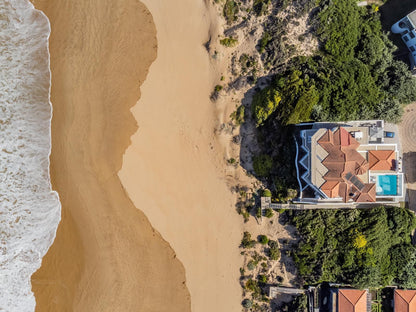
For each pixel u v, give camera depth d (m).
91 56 32.03
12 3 32.28
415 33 29.14
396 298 30.62
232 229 32.19
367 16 30.94
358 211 30.42
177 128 32.06
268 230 31.91
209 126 31.92
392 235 30.23
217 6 31.17
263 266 31.92
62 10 32.09
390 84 30.19
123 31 31.80
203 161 32.16
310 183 28.22
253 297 32.00
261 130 31.16
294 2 30.55
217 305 32.34
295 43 30.61
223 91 31.47
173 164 32.16
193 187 32.25
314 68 29.78
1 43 32.28
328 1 29.97
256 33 30.97
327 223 30.56
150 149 32.16
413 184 31.17
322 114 29.55
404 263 30.20
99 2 31.77
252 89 31.30
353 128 28.72
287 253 31.41
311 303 30.95
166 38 31.80
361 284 29.86
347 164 27.33
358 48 30.52
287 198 30.56
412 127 31.03
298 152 29.72
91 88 32.16
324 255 30.50
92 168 32.34
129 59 31.92
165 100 32.00
